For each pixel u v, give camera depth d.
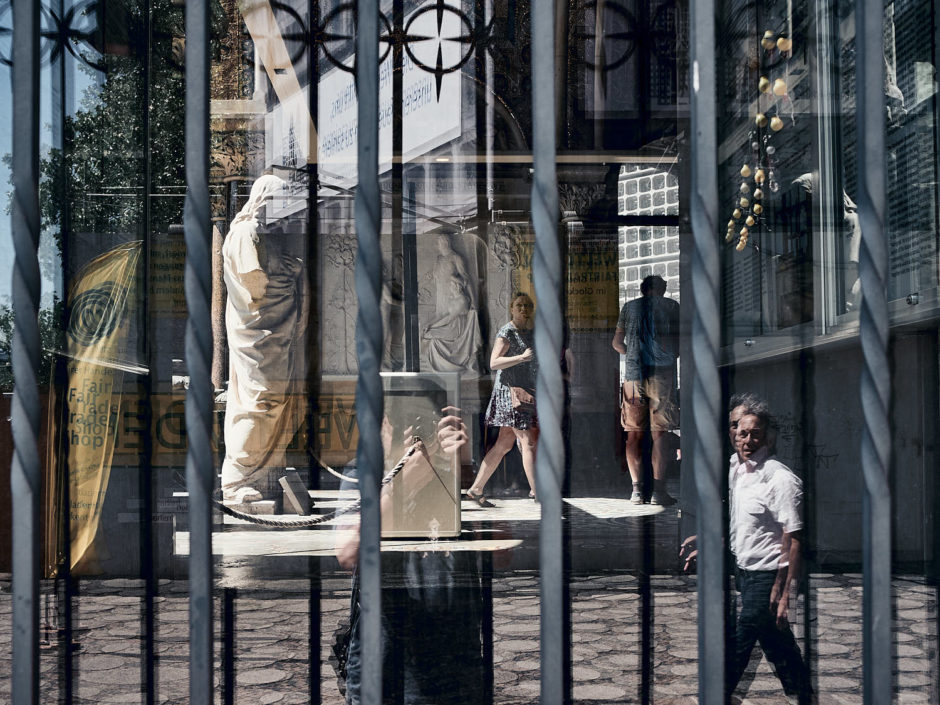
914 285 3.16
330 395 5.23
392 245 6.12
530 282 6.22
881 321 1.74
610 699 3.03
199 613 1.74
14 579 1.74
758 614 3.12
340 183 6.00
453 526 4.14
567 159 5.71
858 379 3.86
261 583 4.01
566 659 3.28
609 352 5.77
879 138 1.73
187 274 1.75
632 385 5.30
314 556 4.23
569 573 4.14
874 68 1.73
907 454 3.13
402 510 3.60
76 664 3.24
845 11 3.90
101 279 4.07
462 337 6.01
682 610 3.74
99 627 3.55
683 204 4.49
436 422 4.13
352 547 2.76
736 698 3.11
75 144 3.90
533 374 5.83
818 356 3.98
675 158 5.72
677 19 5.28
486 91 6.18
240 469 5.04
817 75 4.06
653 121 5.62
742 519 3.18
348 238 5.87
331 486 5.10
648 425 5.27
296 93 5.95
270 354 5.18
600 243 6.12
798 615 3.44
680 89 4.73
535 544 4.32
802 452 3.99
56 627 3.54
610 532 4.40
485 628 3.35
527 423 5.79
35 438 1.76
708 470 1.75
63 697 3.01
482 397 5.92
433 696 2.92
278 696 3.01
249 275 5.18
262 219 5.62
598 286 6.11
